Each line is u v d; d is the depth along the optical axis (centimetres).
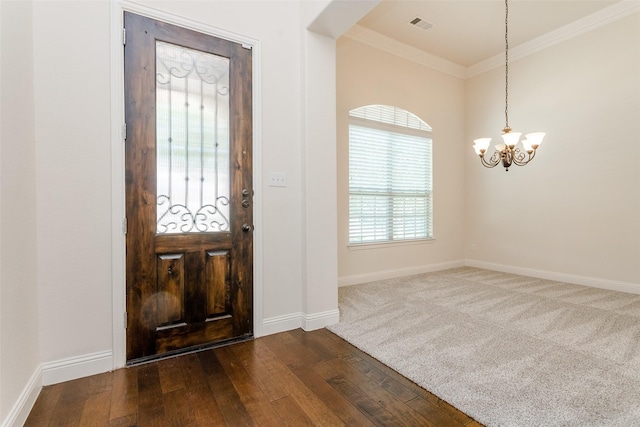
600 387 167
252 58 236
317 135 254
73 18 177
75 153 178
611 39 353
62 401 158
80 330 180
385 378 180
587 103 373
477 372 184
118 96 189
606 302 314
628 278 347
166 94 205
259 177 239
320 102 256
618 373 181
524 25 380
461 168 507
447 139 488
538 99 418
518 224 444
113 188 188
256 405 155
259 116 239
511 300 323
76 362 179
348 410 152
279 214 248
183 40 210
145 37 198
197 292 216
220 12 223
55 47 172
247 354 210
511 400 157
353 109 394
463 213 509
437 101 474
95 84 183
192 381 177
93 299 183
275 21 246
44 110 169
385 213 429
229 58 227
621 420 141
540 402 155
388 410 152
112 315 188
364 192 409
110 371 187
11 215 139
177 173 210
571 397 158
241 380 178
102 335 186
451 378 177
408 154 449
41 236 169
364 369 190
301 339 234
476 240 498
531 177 429
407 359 200
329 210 261
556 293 347
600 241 367
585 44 373
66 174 175
